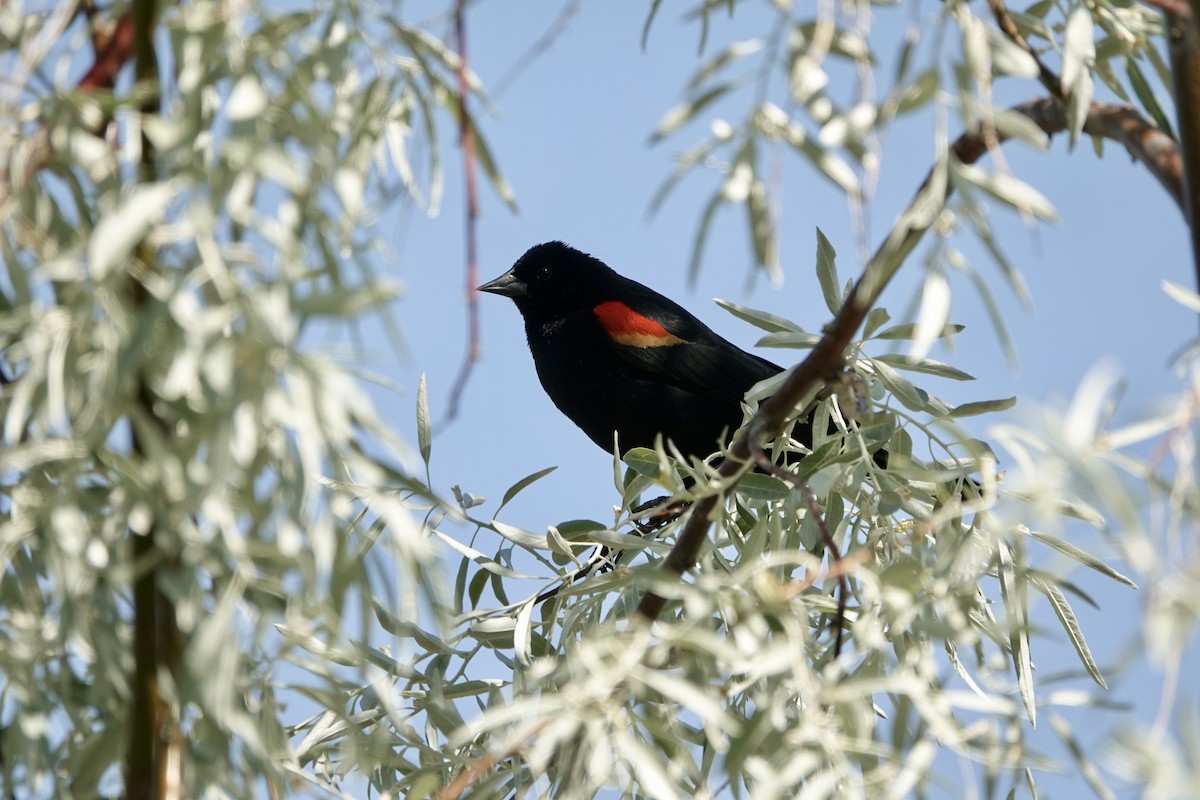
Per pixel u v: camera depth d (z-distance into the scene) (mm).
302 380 4105
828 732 4895
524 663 6758
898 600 5348
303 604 4285
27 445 4480
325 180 4402
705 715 4566
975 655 6711
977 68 4746
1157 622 3746
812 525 7211
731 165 4801
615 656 4812
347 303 3939
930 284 4758
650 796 5348
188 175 4109
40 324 4207
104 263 3852
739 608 5246
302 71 4637
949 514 5777
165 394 3953
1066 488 4184
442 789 6473
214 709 4219
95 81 4793
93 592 4590
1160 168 5480
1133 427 4148
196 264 4250
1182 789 3547
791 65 4832
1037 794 5840
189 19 4473
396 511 4594
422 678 6793
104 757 4762
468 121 5020
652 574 5086
